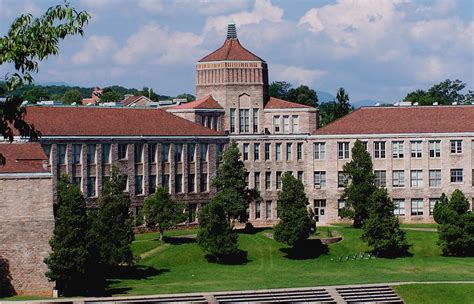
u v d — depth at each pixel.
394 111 188.12
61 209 113.88
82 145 157.62
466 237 149.88
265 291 119.25
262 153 182.12
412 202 183.38
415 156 183.25
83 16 44.44
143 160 166.88
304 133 184.88
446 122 184.38
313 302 117.25
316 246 154.75
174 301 113.62
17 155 120.88
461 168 183.12
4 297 110.94
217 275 134.25
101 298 111.44
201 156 176.25
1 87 43.66
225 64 188.38
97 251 116.56
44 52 43.81
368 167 169.75
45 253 113.44
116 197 130.62
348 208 170.62
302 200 150.62
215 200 144.62
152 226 153.12
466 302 118.56
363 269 140.50
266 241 157.50
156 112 174.50
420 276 132.50
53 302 107.00
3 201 112.75
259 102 190.38
